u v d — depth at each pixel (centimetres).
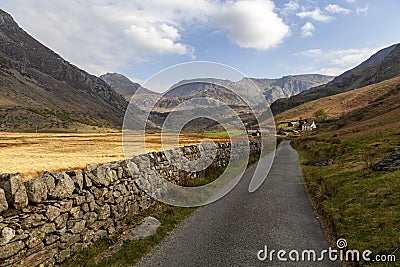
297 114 15375
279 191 1395
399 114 5328
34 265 572
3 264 505
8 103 17025
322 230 839
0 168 1150
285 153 3950
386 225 786
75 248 691
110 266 630
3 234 509
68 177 693
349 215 925
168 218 959
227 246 725
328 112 14412
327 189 1327
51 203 630
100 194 808
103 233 804
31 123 13100
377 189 1140
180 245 737
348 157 2373
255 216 983
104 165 875
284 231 831
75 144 3462
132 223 927
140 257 675
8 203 547
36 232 582
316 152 3481
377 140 3031
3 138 5153
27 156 1830
